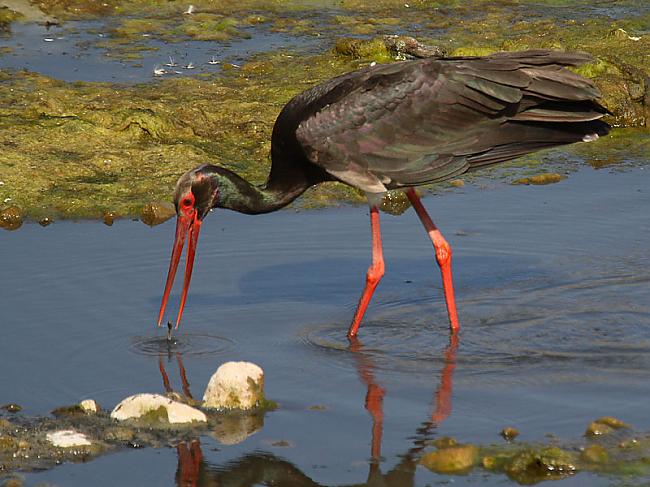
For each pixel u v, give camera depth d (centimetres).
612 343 1174
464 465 931
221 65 2108
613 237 1465
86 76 2028
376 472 932
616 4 2541
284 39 2275
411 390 1076
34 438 978
